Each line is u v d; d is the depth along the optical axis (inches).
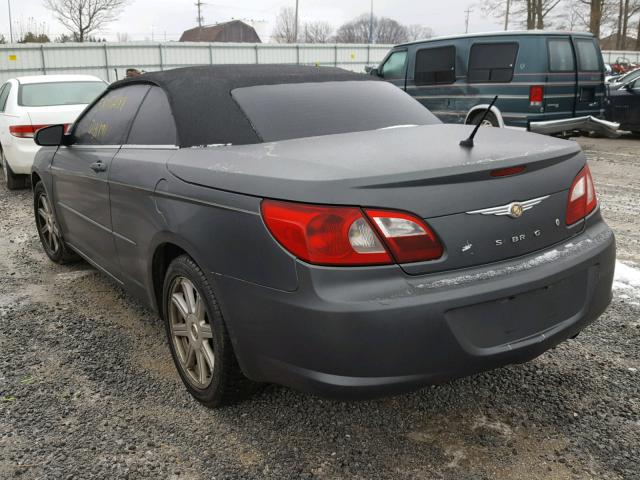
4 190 331.3
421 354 80.7
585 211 100.6
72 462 93.9
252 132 108.2
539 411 105.7
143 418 106.0
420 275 82.4
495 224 86.7
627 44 2252.7
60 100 318.3
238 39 3324.3
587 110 422.9
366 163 86.7
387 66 495.5
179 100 116.6
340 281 79.9
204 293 97.7
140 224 116.4
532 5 1465.3
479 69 419.8
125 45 1318.9
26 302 162.6
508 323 87.0
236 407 108.5
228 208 90.6
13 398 112.9
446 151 93.6
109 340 138.2
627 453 93.7
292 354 84.1
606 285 100.5
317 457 94.4
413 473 90.2
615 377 116.6
